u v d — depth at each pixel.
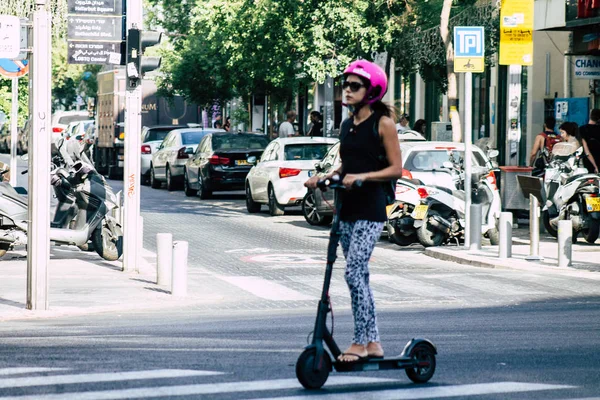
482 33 20.48
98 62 17.58
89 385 8.10
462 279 17.05
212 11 39.28
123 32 17.64
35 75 13.25
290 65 37.22
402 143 22.80
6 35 13.18
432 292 15.59
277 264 19.16
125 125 17.59
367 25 32.00
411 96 46.94
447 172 22.00
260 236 23.95
